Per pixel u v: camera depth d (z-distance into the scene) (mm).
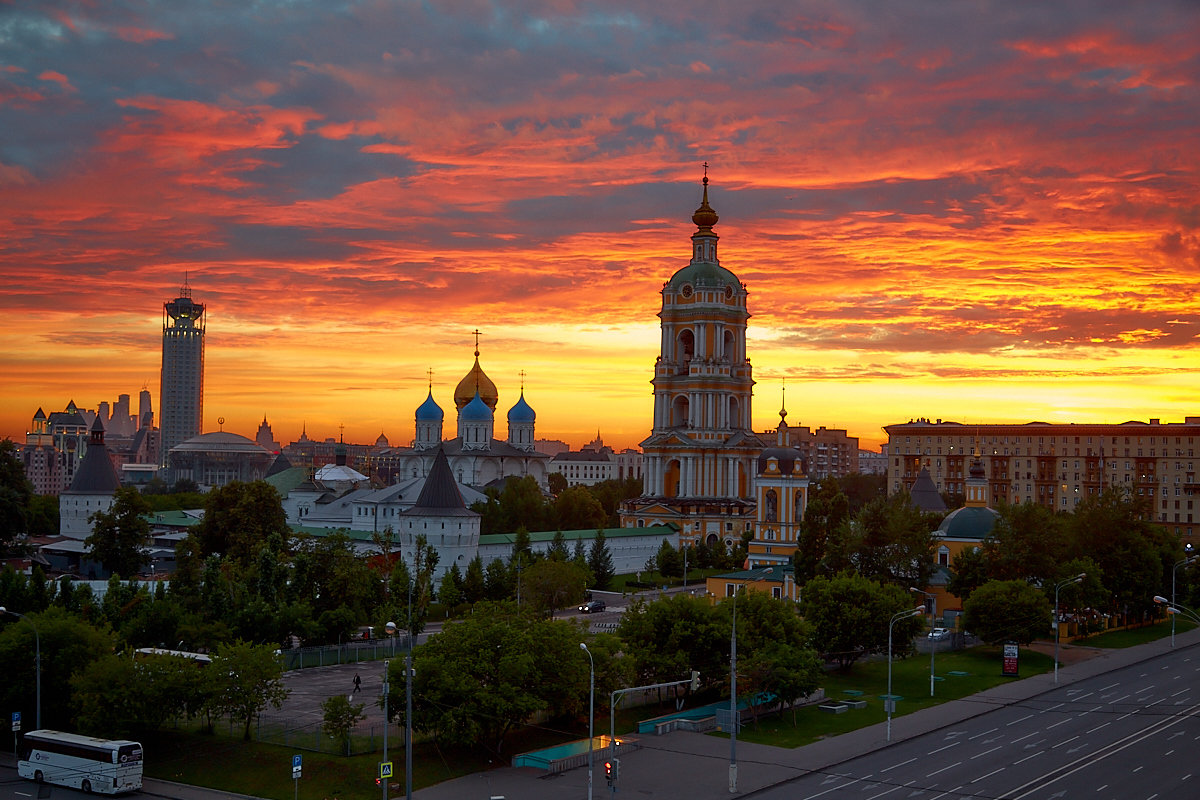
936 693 142500
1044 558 181875
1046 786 101500
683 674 127812
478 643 112812
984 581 181750
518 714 109875
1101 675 154875
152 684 111125
